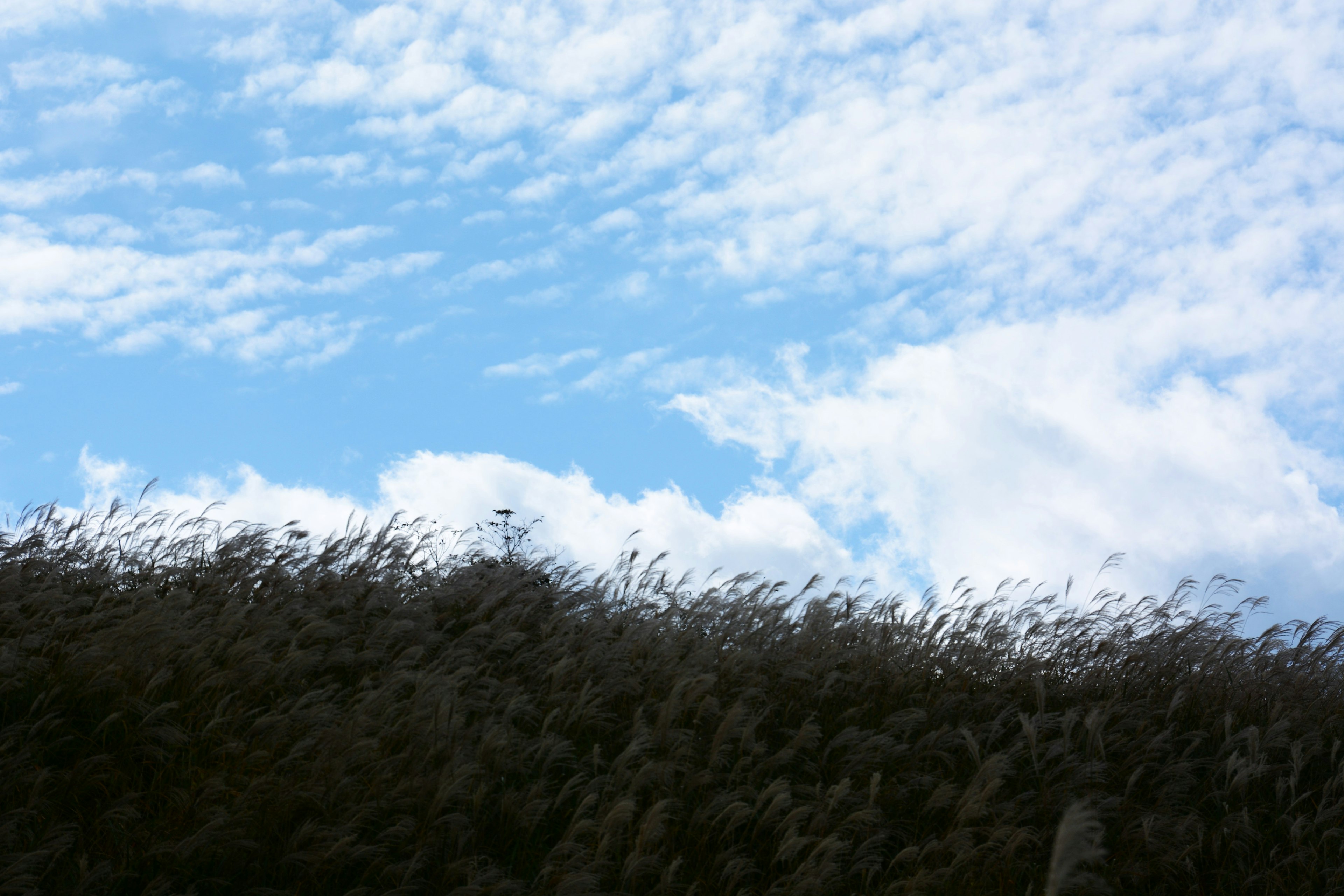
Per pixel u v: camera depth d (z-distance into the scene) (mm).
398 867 5434
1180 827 6832
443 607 9812
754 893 6027
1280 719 8602
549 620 9531
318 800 5789
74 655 6805
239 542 9648
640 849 5719
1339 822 7383
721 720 7773
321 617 8836
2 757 5797
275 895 5176
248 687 7160
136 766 6176
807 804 6602
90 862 5352
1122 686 9414
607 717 7879
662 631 9406
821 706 8680
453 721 6844
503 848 6129
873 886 6426
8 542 8805
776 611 9938
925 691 9352
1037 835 6898
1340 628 9812
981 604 10500
